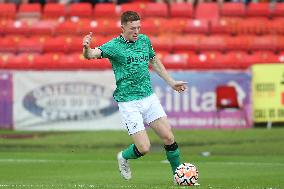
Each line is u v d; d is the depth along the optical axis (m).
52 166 51.09
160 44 83.81
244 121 72.06
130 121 37.53
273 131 69.81
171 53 83.62
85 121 72.56
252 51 84.44
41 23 89.38
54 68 80.44
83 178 44.28
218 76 71.75
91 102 72.38
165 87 71.88
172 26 87.50
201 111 71.94
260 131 70.00
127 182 41.62
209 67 79.31
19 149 61.75
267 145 62.56
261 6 90.69
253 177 44.19
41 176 45.44
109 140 66.44
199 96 71.94
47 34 88.44
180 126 72.12
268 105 72.19
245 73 71.81
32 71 73.06
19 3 95.88
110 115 72.31
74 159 55.38
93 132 71.06
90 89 72.31
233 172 47.16
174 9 90.44
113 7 91.06
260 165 51.19
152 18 89.69
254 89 72.12
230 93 71.75
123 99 37.69
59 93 72.75
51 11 92.12
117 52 37.19
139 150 37.59
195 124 72.06
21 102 73.38
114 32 87.00
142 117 37.91
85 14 91.19
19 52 85.75
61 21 90.00
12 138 68.12
